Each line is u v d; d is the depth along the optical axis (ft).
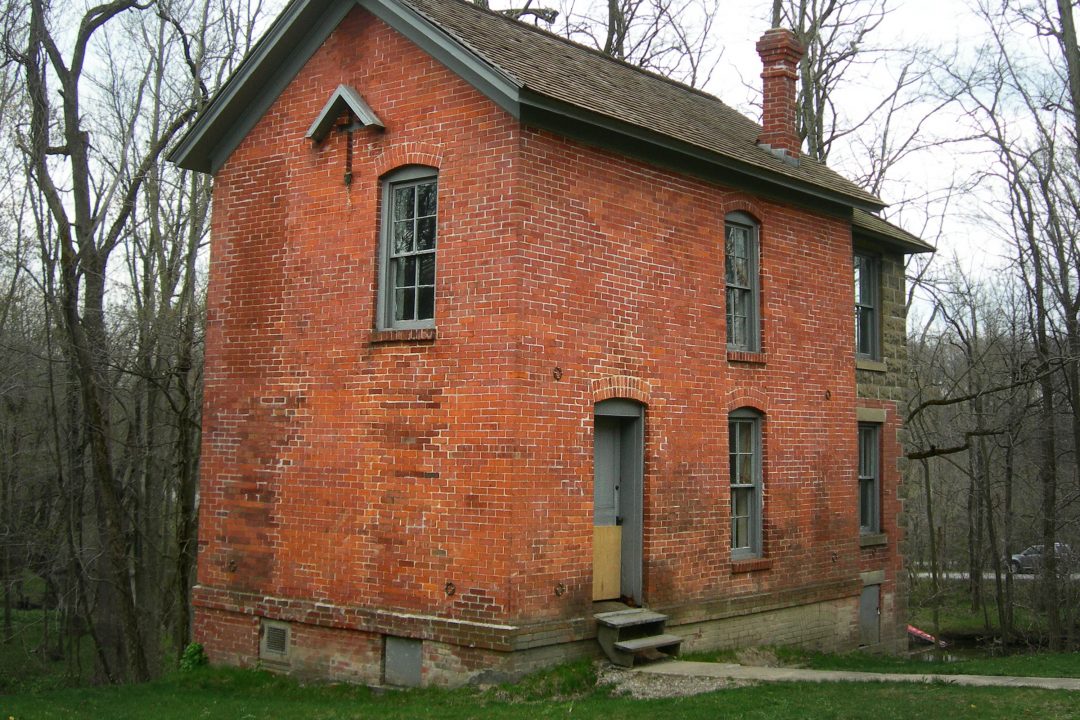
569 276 39.58
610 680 37.78
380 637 39.73
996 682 37.88
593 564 40.45
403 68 41.32
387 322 41.22
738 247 49.70
